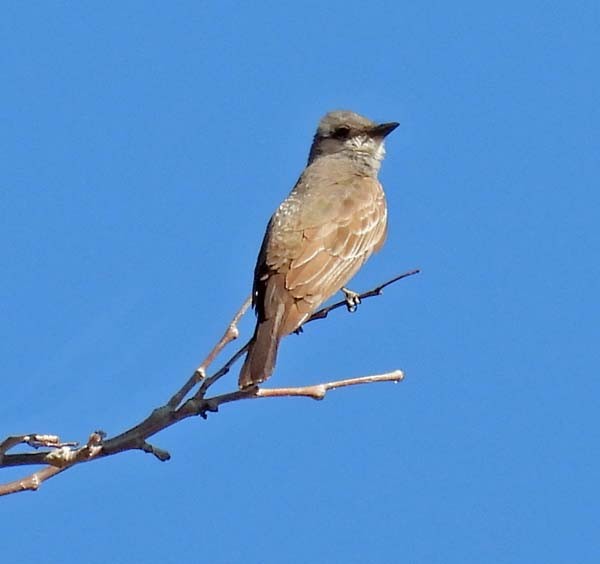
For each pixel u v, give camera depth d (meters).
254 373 10.64
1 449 7.20
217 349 7.94
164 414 7.61
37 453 7.33
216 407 7.69
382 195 14.06
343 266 12.87
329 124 14.58
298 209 13.02
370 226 13.45
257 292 12.31
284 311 11.98
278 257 12.42
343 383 7.93
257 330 11.80
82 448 7.29
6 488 7.21
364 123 14.52
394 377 8.09
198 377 7.81
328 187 13.58
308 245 12.59
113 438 7.47
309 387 7.86
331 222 12.96
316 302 12.27
